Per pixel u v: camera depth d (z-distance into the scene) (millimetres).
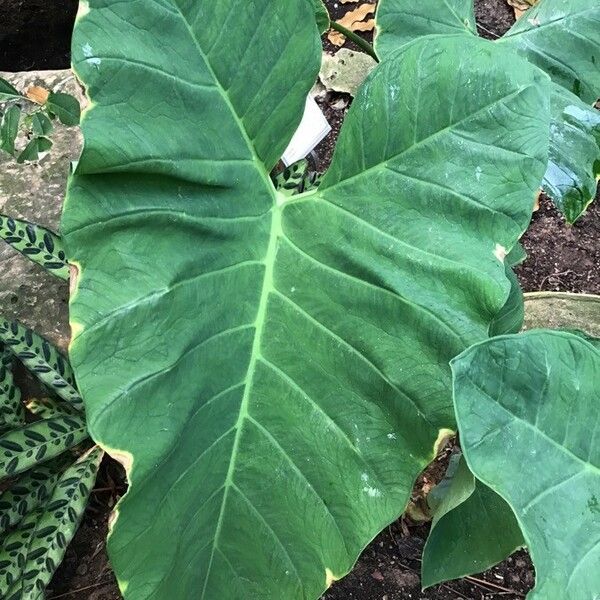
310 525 497
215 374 484
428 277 469
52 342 826
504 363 343
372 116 476
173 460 453
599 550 335
